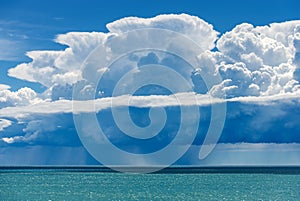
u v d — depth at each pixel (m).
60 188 71.38
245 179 89.69
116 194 63.19
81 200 57.19
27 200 58.47
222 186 73.75
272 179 90.38
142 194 63.06
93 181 87.75
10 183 82.12
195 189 69.12
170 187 72.69
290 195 60.84
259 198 57.84
